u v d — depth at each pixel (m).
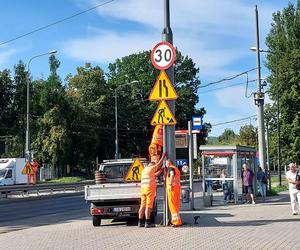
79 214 22.94
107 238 12.79
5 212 25.11
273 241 11.11
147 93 78.88
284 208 20.23
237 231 12.98
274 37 46.06
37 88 68.81
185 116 77.44
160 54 14.61
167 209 14.86
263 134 30.53
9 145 70.88
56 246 11.77
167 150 14.82
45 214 23.53
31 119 67.62
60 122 65.00
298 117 42.88
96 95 74.00
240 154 25.23
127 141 78.94
